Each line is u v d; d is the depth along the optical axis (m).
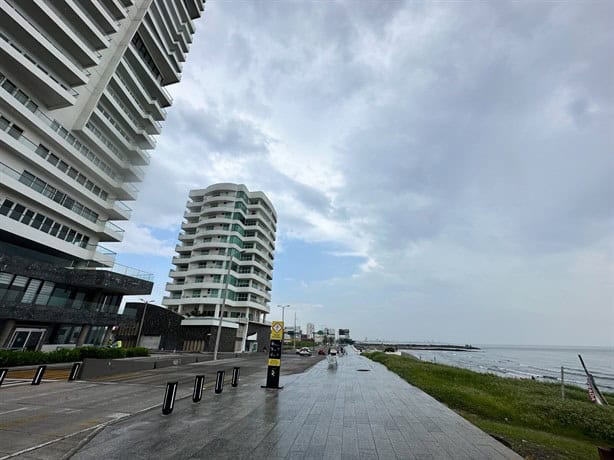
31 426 7.28
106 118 31.88
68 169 29.36
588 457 7.48
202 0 49.84
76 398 10.62
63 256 28.89
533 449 7.54
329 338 134.50
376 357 41.22
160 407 9.27
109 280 27.58
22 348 22.56
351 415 8.75
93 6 29.41
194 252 60.66
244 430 7.05
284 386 13.87
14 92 23.95
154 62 40.53
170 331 48.97
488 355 125.69
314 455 5.62
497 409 12.00
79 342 27.17
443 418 8.62
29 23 23.38
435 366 26.31
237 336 56.97
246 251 64.31
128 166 36.16
